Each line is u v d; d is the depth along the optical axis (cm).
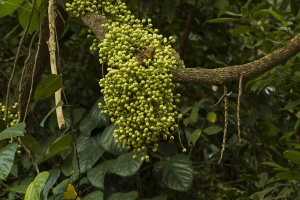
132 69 191
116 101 193
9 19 403
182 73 193
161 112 192
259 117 351
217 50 379
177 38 424
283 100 365
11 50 418
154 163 322
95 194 274
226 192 276
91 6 231
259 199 251
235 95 378
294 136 399
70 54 393
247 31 286
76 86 378
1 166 190
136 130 193
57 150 214
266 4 425
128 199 278
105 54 205
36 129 371
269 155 388
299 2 344
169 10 334
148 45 202
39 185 187
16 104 246
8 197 272
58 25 279
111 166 291
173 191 332
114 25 214
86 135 310
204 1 328
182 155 296
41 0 241
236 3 365
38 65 273
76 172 224
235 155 398
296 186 247
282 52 188
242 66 191
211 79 191
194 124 339
